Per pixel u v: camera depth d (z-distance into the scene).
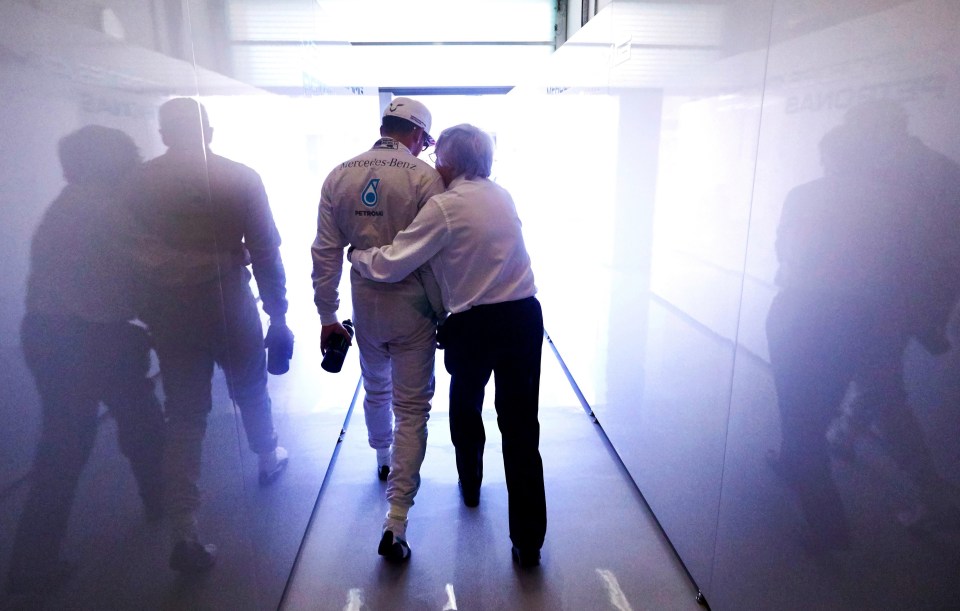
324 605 1.65
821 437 1.06
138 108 0.90
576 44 3.00
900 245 0.85
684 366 1.69
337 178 1.69
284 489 1.72
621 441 2.36
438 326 1.76
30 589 0.65
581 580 1.74
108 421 0.81
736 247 1.35
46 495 0.68
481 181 1.63
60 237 0.70
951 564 0.80
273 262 1.67
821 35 1.01
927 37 0.78
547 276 4.04
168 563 0.98
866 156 0.91
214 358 1.20
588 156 2.79
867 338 0.93
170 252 1.00
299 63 2.15
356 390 3.19
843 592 1.03
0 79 0.61
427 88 4.79
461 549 1.88
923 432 0.83
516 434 1.69
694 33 1.55
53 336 0.69
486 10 4.57
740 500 1.38
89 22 0.77
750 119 1.27
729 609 1.47
